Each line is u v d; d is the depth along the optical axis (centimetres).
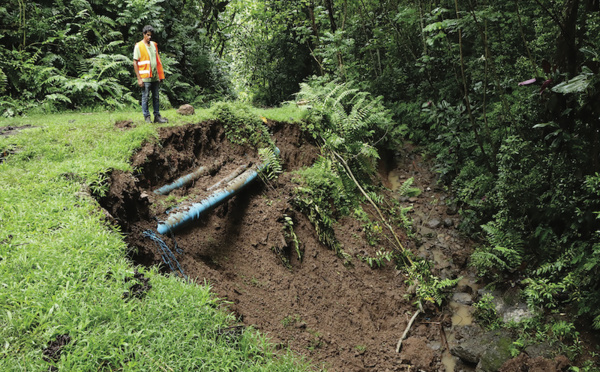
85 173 441
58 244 330
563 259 555
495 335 534
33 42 997
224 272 508
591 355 475
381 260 680
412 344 538
